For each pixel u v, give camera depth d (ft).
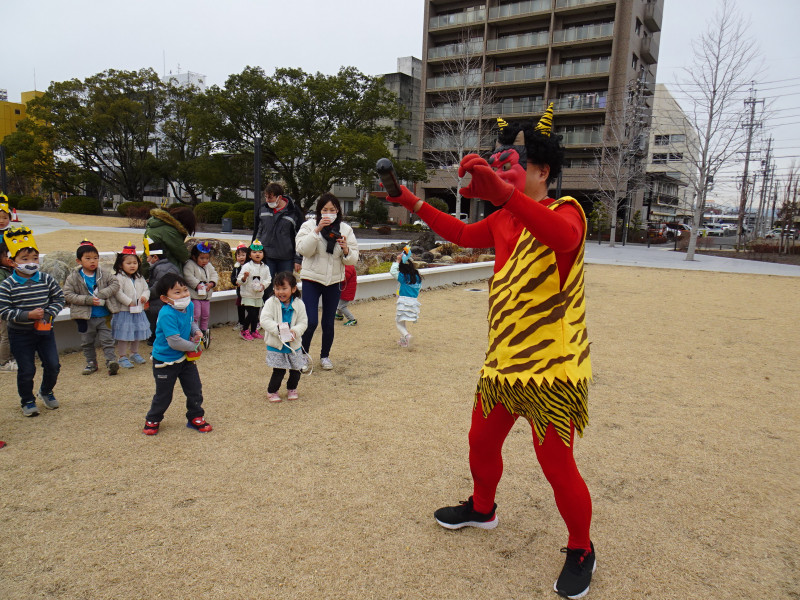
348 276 24.77
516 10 125.49
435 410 14.73
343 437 12.76
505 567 8.14
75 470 10.76
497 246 7.78
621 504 10.14
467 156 5.91
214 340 21.75
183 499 9.79
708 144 77.56
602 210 116.78
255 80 95.25
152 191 194.39
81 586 7.44
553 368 7.06
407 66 160.45
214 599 7.25
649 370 19.69
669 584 7.87
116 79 130.31
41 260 23.81
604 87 120.26
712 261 77.30
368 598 7.35
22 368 13.19
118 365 16.97
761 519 9.75
